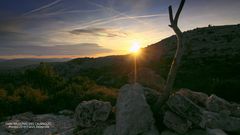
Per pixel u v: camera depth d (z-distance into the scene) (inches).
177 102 278.1
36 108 502.3
